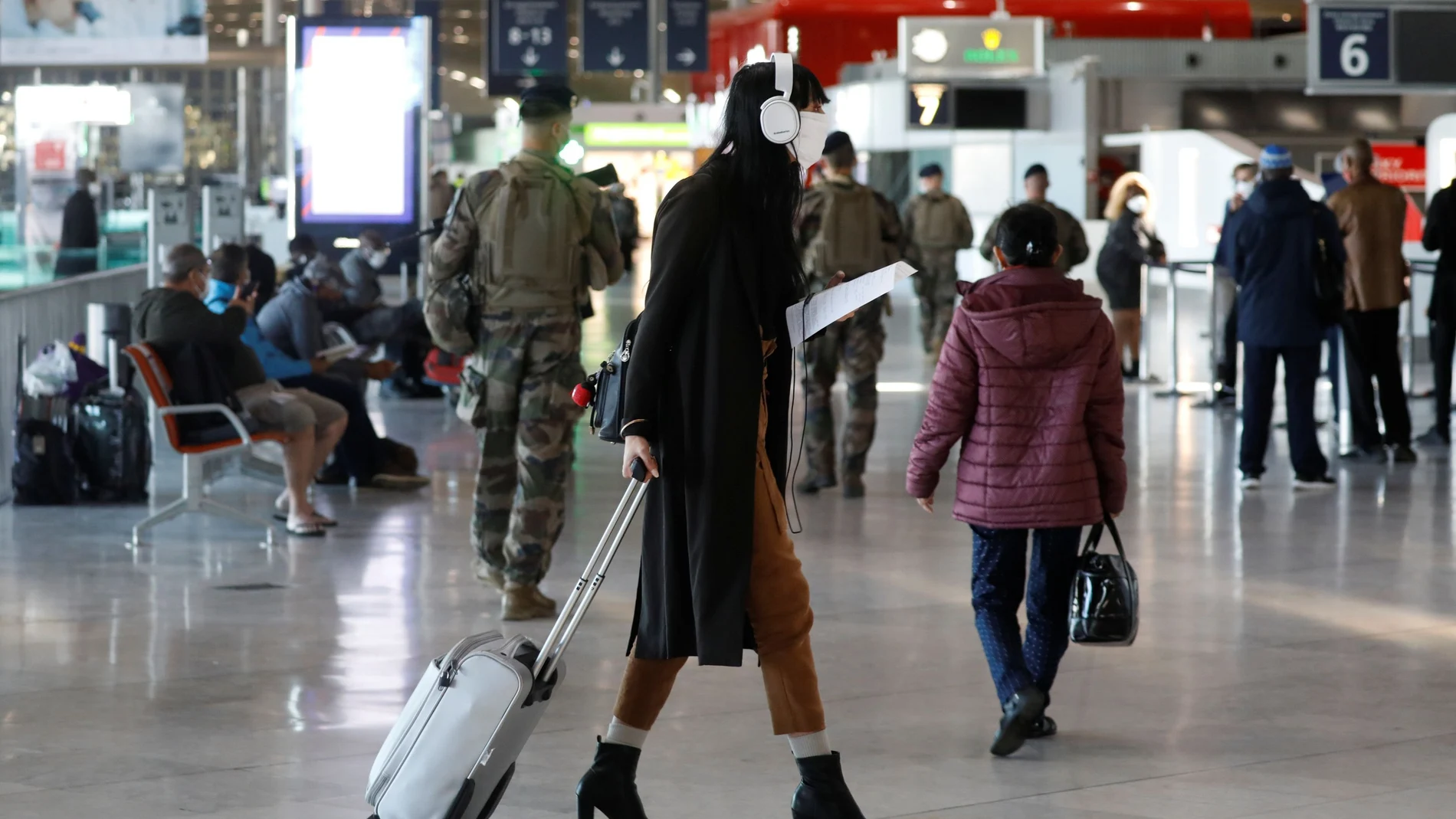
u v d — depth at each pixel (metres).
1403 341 18.95
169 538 9.75
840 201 10.72
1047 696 5.60
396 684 6.44
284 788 5.15
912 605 7.88
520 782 5.19
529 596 7.57
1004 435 5.46
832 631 7.34
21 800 5.02
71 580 8.49
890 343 22.56
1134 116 35.56
